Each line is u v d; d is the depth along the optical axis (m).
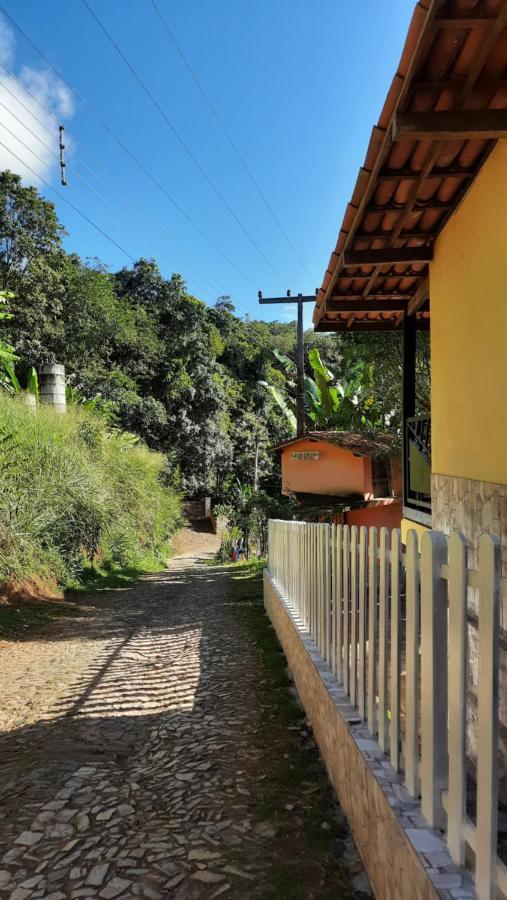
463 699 1.84
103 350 34.31
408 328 6.62
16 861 2.93
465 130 2.95
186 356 40.66
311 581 4.98
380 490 19.19
